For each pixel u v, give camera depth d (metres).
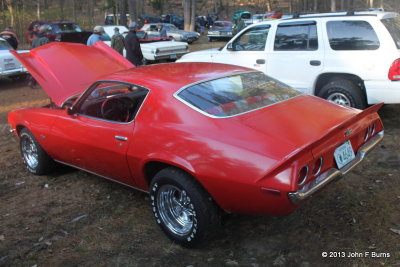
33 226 3.75
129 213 3.93
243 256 3.14
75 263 3.15
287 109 3.38
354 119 3.08
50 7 36.09
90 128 3.90
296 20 6.57
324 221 3.55
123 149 3.53
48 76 4.83
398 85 5.61
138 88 3.66
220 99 3.36
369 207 3.72
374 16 5.85
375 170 4.57
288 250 3.17
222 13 58.25
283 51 6.70
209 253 3.21
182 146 3.08
